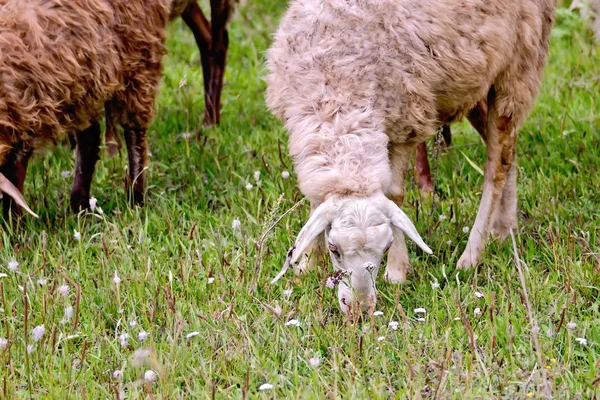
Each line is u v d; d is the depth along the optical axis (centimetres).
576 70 1252
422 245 705
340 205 709
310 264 847
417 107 789
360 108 758
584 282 779
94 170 969
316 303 761
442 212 936
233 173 999
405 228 710
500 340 704
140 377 662
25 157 898
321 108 755
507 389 638
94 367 686
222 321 729
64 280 785
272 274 817
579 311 739
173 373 661
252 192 964
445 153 1048
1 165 845
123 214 933
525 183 986
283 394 649
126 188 964
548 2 884
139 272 797
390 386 633
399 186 828
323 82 763
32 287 770
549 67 1284
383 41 770
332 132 746
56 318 737
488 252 855
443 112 841
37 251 823
